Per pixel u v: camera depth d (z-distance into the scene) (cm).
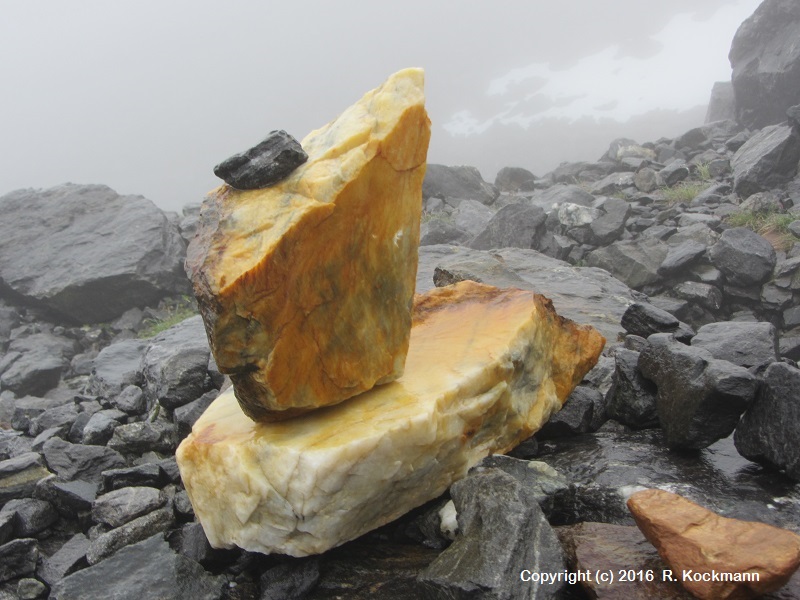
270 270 88
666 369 121
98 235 368
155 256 353
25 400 261
